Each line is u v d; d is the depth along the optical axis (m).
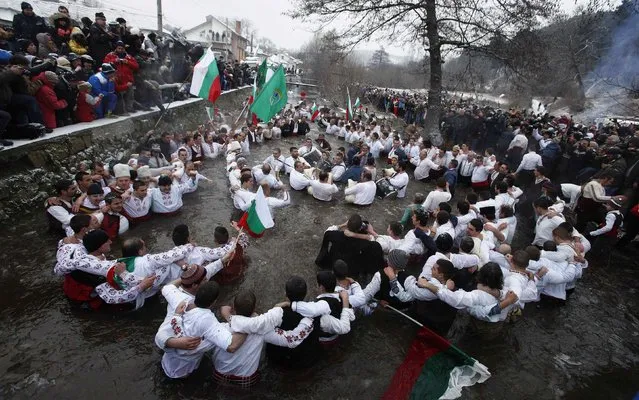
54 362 3.45
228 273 4.82
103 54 8.73
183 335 3.19
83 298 4.07
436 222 6.01
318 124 20.62
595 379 4.09
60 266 3.90
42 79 6.44
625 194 7.71
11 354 3.48
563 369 4.18
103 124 7.77
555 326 4.91
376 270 5.07
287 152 12.81
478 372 3.87
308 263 5.57
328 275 3.77
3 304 4.07
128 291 4.00
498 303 4.14
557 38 15.68
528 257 4.40
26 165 5.83
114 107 8.55
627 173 7.77
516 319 4.91
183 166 7.62
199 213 6.91
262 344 3.36
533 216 8.03
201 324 3.14
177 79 13.34
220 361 3.31
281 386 3.48
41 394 3.13
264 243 6.07
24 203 5.73
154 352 3.70
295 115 17.36
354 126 16.80
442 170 10.84
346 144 16.41
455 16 14.78
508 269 5.10
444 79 18.33
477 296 4.07
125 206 6.07
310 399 3.39
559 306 5.34
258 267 5.32
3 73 5.48
